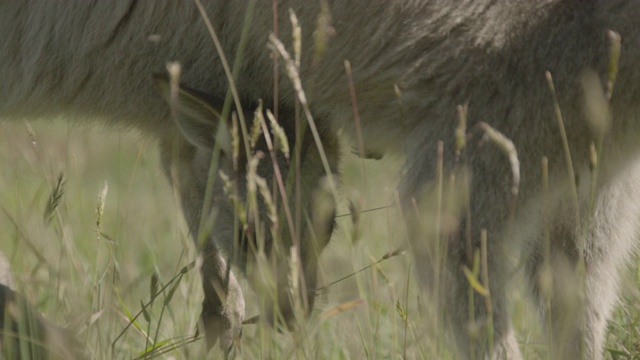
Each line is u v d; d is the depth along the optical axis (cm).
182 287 1380
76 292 1226
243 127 1085
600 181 1152
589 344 1200
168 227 1784
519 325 1338
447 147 1101
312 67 1109
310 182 1230
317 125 1234
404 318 1072
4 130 1529
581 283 1036
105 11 1225
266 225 1206
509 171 1085
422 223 1077
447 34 1102
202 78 1237
